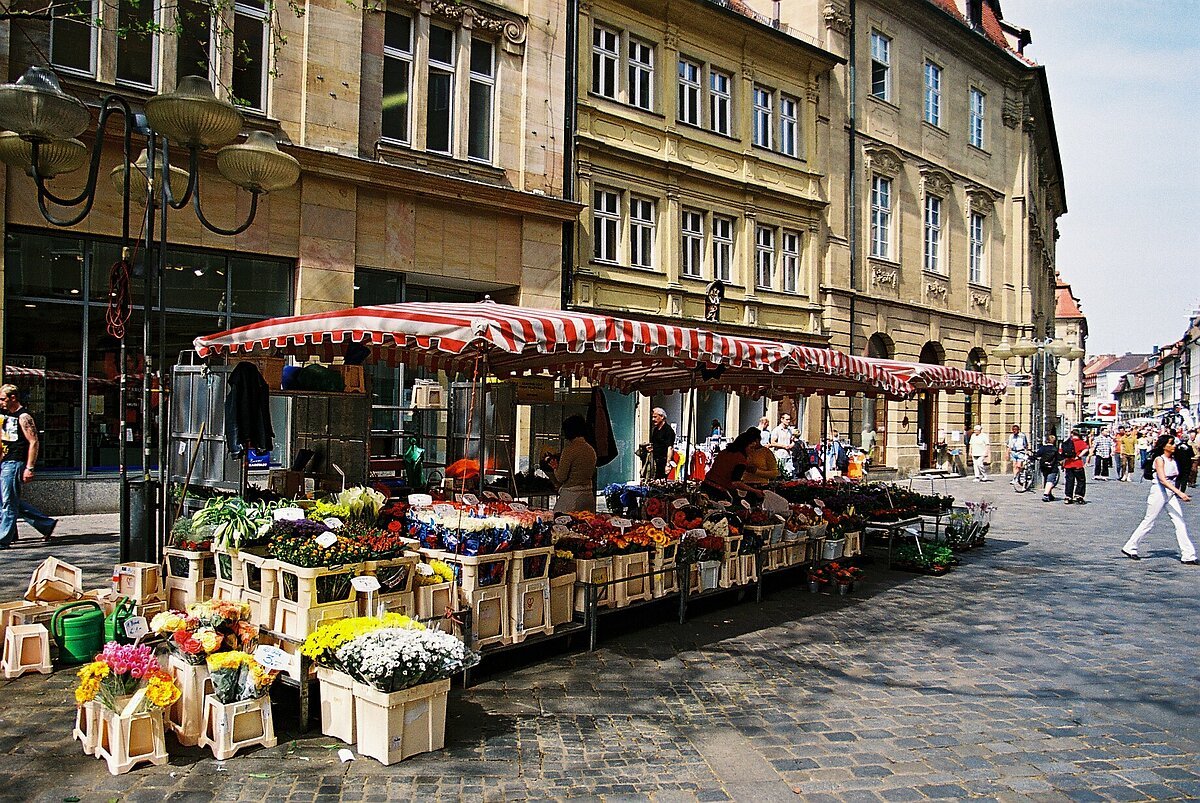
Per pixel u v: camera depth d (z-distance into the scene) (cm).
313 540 553
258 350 875
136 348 1301
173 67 1310
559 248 1777
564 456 956
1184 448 2183
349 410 907
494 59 1712
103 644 610
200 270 1357
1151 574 1121
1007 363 3259
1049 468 2227
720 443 1950
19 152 761
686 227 2106
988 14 3469
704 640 742
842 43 2498
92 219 1238
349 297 1480
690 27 2088
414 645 469
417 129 1591
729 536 870
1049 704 597
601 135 1895
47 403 1230
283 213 1411
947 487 2503
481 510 672
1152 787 461
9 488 1006
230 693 466
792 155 2358
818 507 1073
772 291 2281
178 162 1290
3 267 1169
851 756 494
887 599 941
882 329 2628
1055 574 1113
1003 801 440
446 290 1730
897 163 2700
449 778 446
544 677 623
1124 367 16138
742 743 509
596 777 454
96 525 1168
